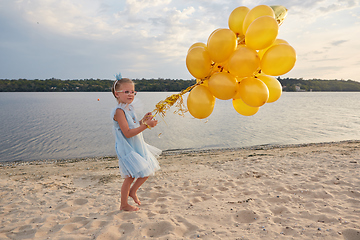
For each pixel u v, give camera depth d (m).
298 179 4.02
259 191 3.50
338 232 2.10
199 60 2.14
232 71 2.03
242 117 25.98
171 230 2.25
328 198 3.08
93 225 2.45
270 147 10.81
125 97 2.72
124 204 2.85
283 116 26.31
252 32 1.94
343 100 68.31
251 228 2.28
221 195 3.42
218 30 2.08
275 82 2.30
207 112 2.23
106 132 16.50
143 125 2.57
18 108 37.53
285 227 2.27
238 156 7.14
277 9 2.29
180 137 14.55
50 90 152.12
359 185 3.49
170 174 4.98
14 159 9.91
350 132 15.40
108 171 5.80
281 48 1.95
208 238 2.09
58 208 3.16
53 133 16.05
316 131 16.05
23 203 3.41
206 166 5.68
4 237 2.29
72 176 5.30
